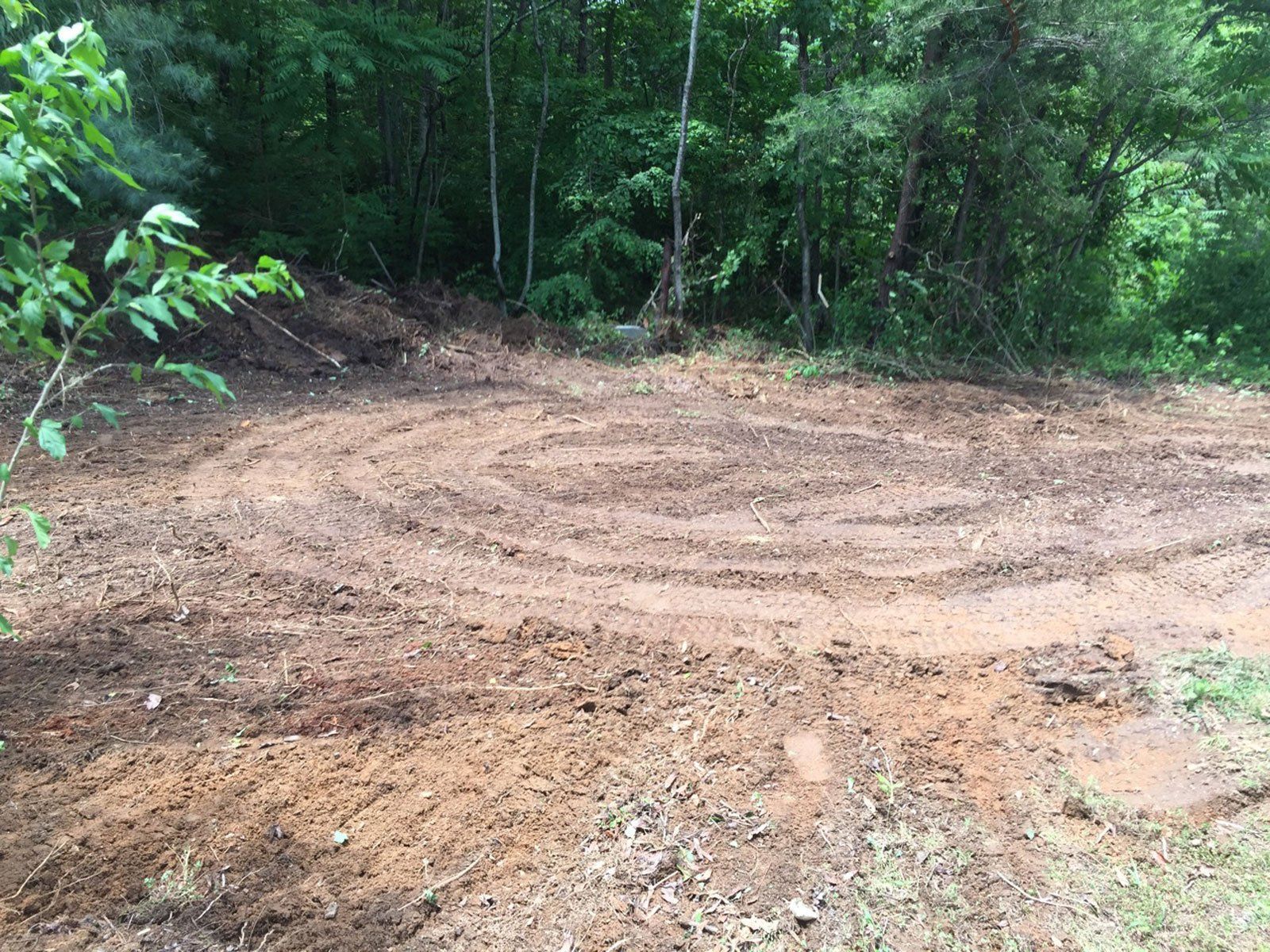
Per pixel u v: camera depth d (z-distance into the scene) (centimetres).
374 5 1324
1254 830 287
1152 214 1309
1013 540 515
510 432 713
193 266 1002
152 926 241
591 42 1555
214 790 291
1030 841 283
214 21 1163
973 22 908
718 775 307
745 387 896
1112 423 793
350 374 870
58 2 808
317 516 519
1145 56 884
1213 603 435
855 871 269
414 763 308
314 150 1260
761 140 1245
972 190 1017
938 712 346
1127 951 245
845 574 467
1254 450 710
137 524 493
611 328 1110
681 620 412
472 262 1502
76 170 244
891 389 908
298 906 250
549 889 260
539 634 393
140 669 356
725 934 247
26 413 680
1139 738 331
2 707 326
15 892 248
